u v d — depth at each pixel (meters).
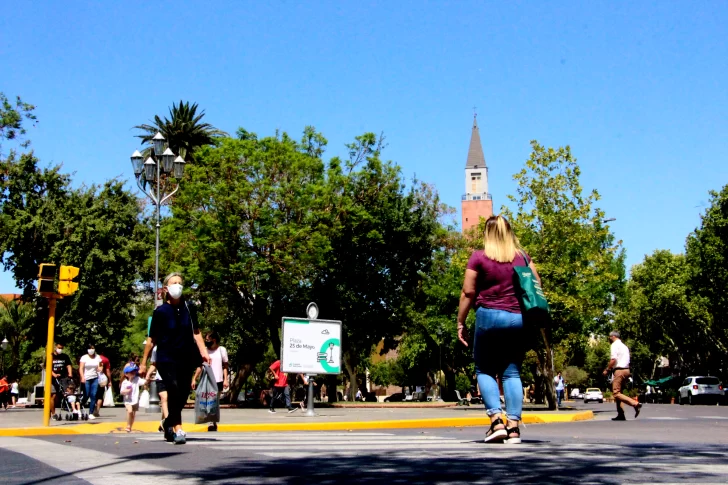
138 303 44.34
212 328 39.47
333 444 7.72
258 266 29.89
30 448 7.58
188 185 30.64
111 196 39.03
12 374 54.56
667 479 4.67
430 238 44.59
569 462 5.64
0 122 32.56
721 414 23.50
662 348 66.62
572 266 25.88
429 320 43.19
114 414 20.94
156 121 51.28
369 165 37.66
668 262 64.38
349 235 37.75
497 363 7.20
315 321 18.69
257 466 5.57
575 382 88.25
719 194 50.53
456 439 8.50
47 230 35.44
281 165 31.62
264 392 30.62
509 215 27.27
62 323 36.34
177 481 4.75
